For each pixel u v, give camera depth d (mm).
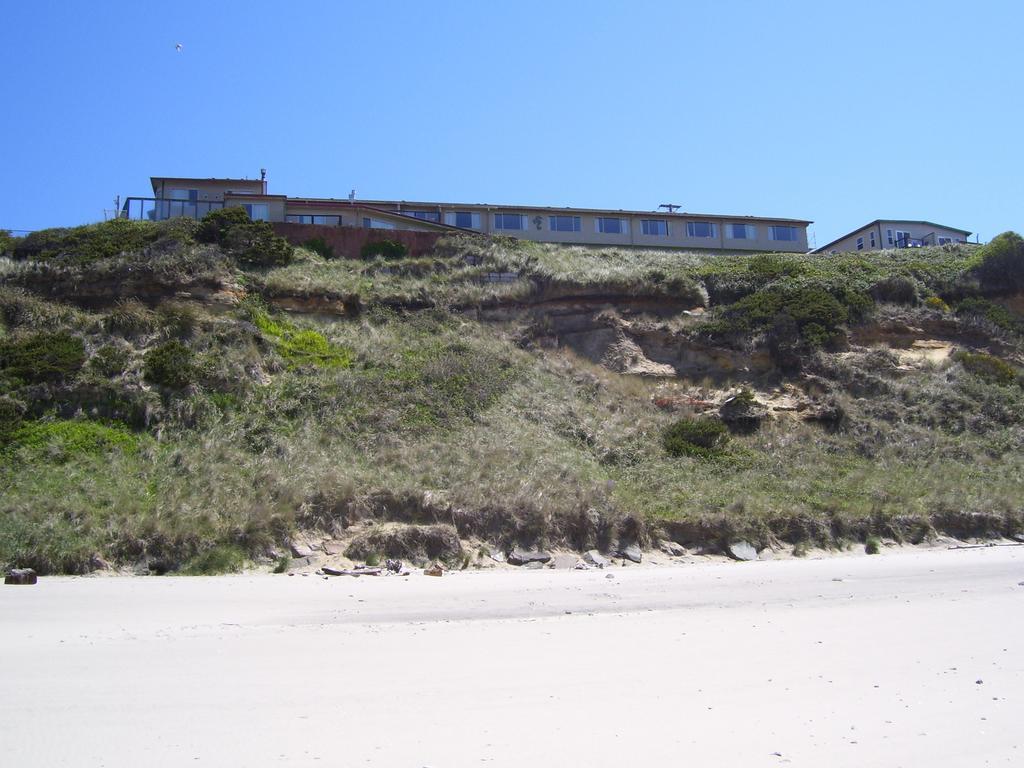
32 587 14906
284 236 34000
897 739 7500
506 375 28141
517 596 14984
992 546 22891
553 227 54344
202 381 24312
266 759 6672
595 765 6734
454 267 34344
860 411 29391
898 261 40750
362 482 21188
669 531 21547
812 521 22375
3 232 33000
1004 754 7191
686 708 8273
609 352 30859
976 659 10430
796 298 33250
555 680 9195
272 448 22641
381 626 12094
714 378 30531
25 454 20719
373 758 6754
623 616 13188
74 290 27922
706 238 56969
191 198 48438
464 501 20828
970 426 29594
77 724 7367
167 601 13805
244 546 18562
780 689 8992
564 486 22266
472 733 7414
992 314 36031
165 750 6801
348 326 29578
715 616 13234
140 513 18906
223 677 9000
